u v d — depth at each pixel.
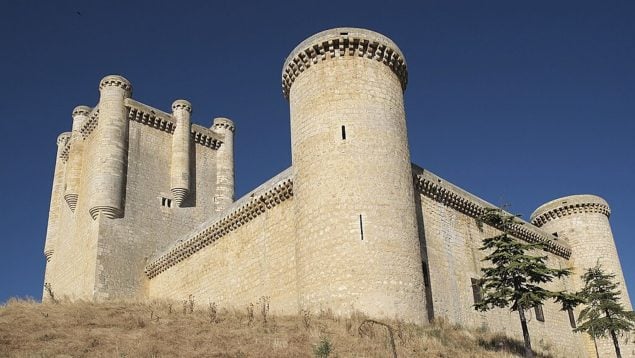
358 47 26.12
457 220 30.91
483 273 31.05
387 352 16.86
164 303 23.91
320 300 22.09
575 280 38.53
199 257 34.81
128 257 38.69
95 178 39.19
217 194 46.12
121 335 16.92
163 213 41.88
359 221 22.78
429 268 27.05
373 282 21.78
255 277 29.28
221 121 49.22
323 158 24.25
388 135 25.02
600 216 40.09
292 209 27.98
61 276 42.59
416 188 28.42
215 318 19.91
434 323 24.00
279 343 16.53
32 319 18.36
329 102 25.23
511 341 25.83
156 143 43.69
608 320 27.80
